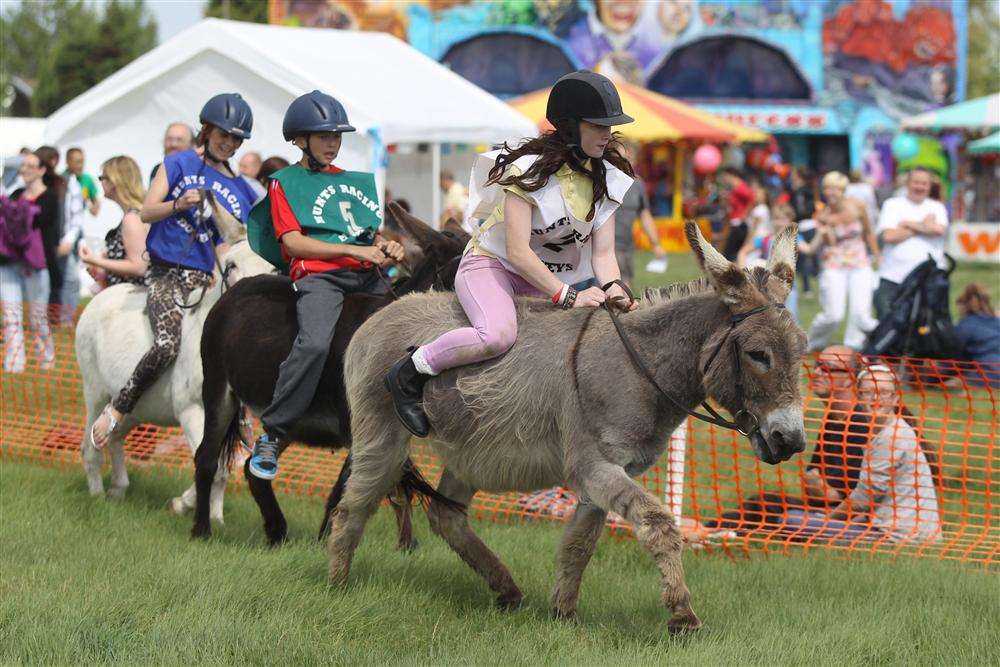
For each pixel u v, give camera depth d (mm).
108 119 16719
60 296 15727
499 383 6133
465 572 7312
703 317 5832
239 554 7461
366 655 5699
